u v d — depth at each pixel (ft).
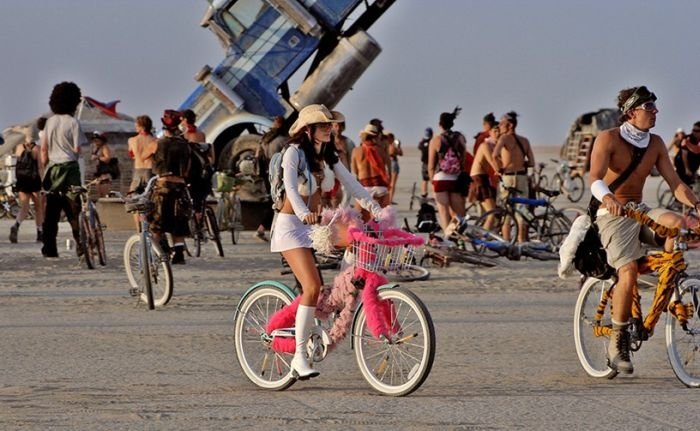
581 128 573.33
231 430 67.41
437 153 186.80
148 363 91.40
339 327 79.25
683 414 71.97
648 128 82.64
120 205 235.40
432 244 167.94
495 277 154.20
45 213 175.32
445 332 107.96
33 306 125.90
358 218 78.18
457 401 75.97
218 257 181.27
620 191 83.56
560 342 102.53
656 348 100.22
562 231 188.03
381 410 73.10
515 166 185.68
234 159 258.37
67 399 76.79
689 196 82.94
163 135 163.22
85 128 300.40
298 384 82.94
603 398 77.15
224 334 106.63
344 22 282.56
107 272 158.61
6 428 67.77
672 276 81.51
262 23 271.90
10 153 308.60
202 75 269.85
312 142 78.18
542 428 67.92
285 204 78.79
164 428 67.87
